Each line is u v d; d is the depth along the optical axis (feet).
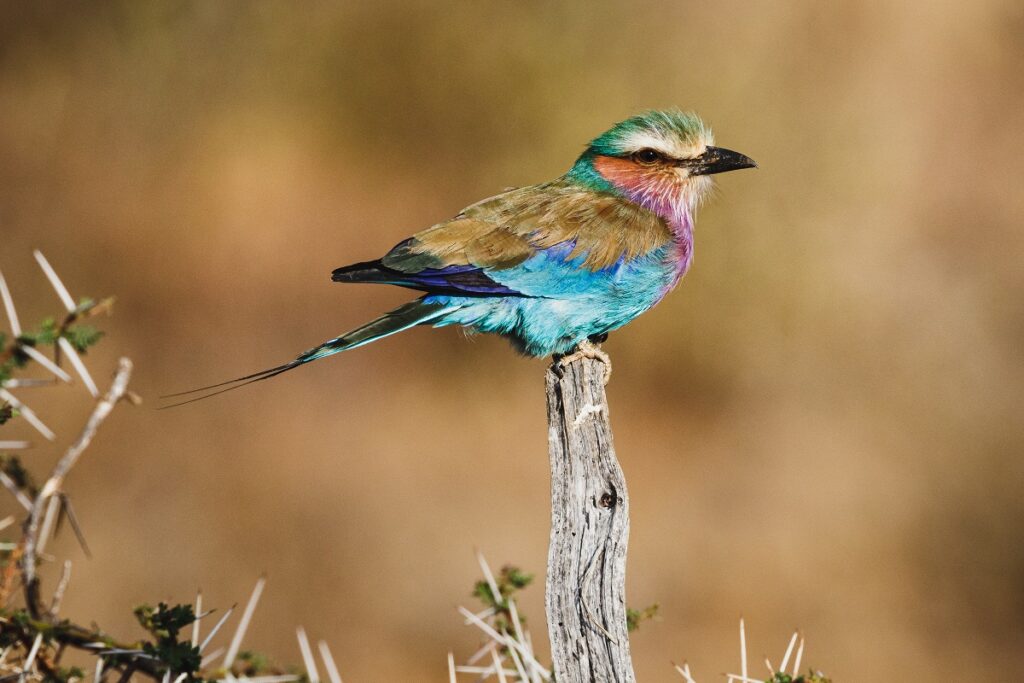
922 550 44.16
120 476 44.75
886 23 55.67
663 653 39.96
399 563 42.42
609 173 30.04
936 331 51.65
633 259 28.35
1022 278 53.57
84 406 47.14
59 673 18.51
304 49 59.57
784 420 49.39
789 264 51.65
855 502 45.68
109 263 54.08
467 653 39.32
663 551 43.60
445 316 27.66
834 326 51.49
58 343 19.56
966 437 48.44
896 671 39.78
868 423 49.14
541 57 56.80
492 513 44.83
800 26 55.52
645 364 50.96
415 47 58.29
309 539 43.11
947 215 54.80
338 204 57.31
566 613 16.76
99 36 61.31
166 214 56.18
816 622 41.16
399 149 57.88
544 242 27.86
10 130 59.00
